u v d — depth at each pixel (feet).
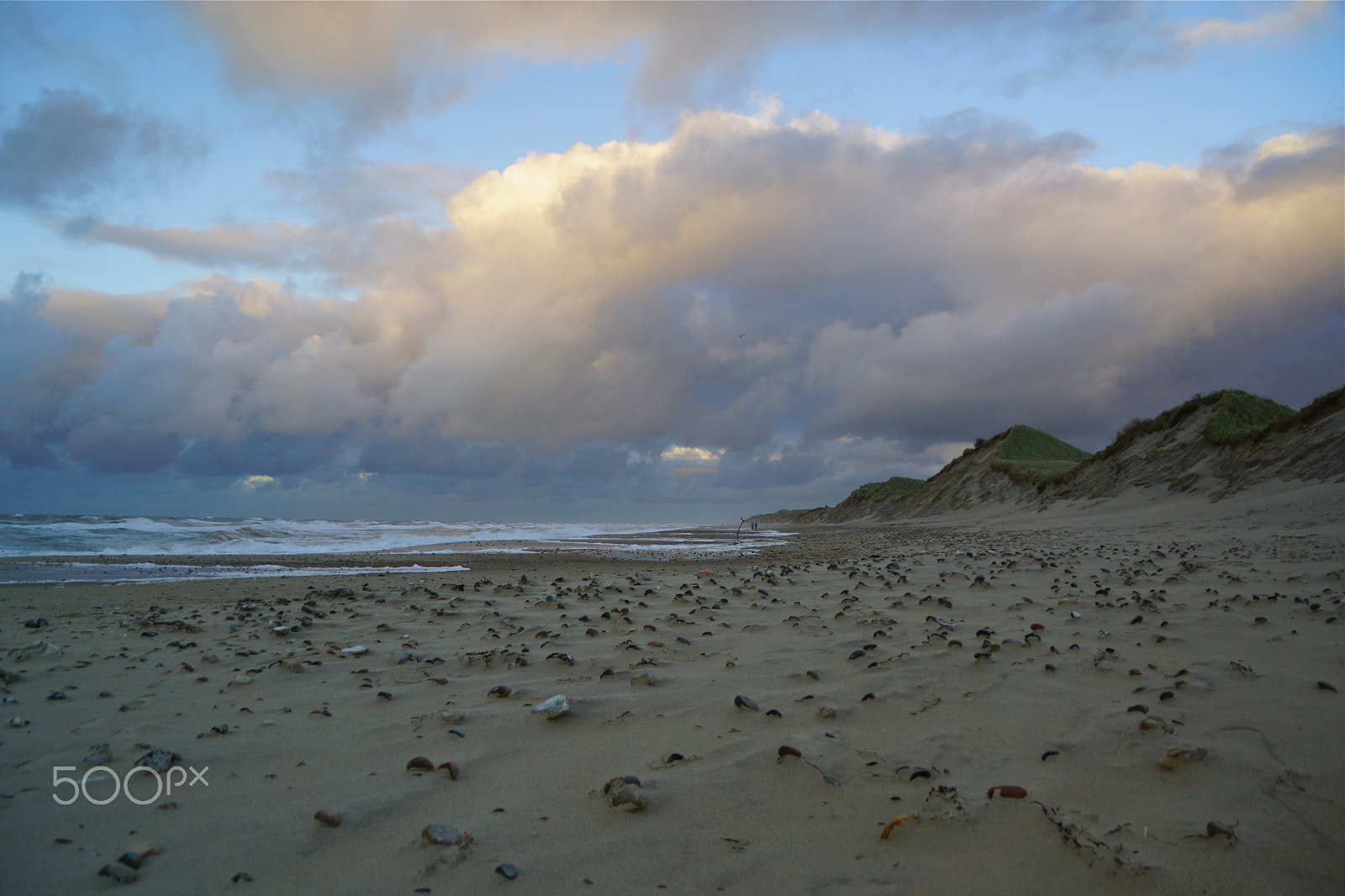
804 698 14.11
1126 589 27.68
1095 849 7.90
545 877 7.73
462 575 47.83
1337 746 10.69
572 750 11.66
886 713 13.12
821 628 21.79
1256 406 103.86
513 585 35.40
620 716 13.32
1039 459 181.98
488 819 9.13
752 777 10.25
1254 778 9.68
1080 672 15.48
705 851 8.27
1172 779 9.77
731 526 322.96
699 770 10.56
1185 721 11.87
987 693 14.11
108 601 33.58
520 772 10.76
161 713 14.28
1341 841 8.05
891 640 19.44
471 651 19.84
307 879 7.79
